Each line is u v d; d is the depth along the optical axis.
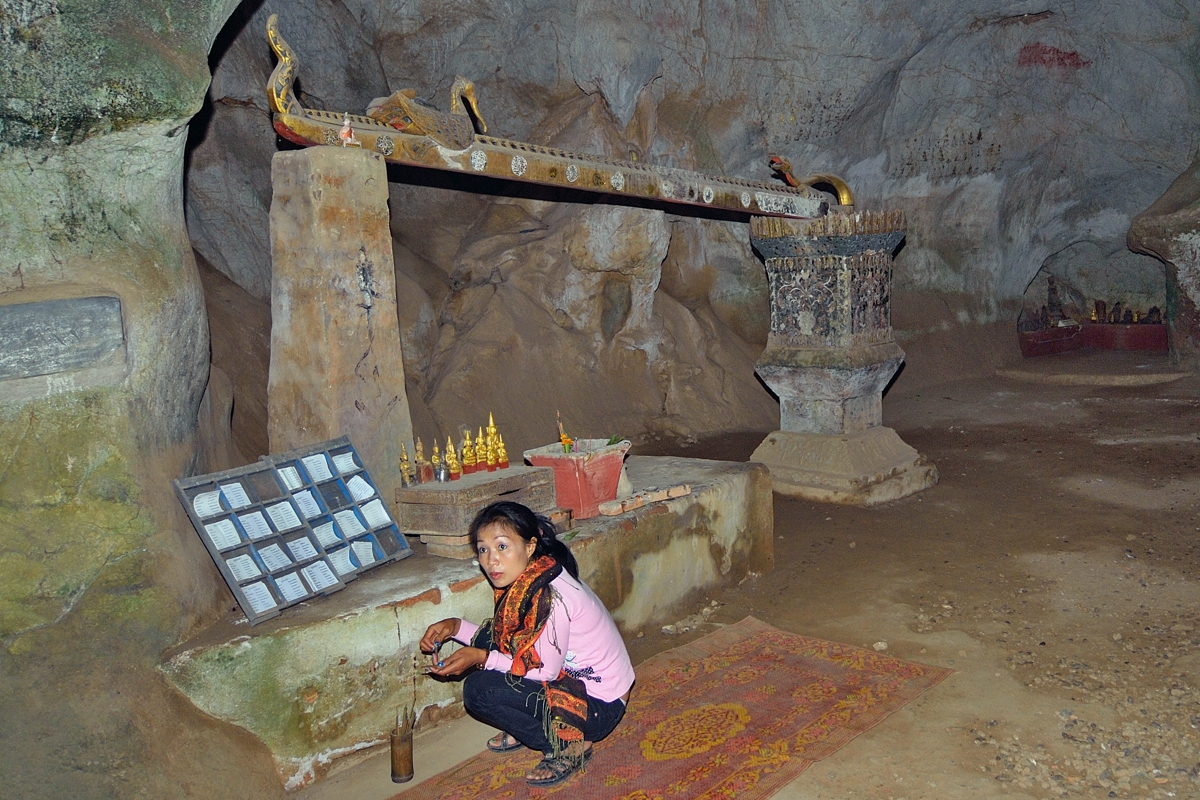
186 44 3.31
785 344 7.14
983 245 11.83
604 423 8.95
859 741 3.39
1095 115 11.02
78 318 3.03
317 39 8.06
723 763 3.26
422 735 3.56
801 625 4.59
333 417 3.90
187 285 3.50
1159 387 10.23
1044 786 3.07
